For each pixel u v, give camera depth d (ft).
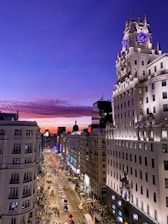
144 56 218.38
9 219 153.07
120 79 247.70
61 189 353.10
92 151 339.36
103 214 239.91
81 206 259.39
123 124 224.53
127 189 197.26
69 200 298.15
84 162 411.75
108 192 255.09
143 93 199.41
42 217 226.79
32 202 168.25
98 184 295.07
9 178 159.02
